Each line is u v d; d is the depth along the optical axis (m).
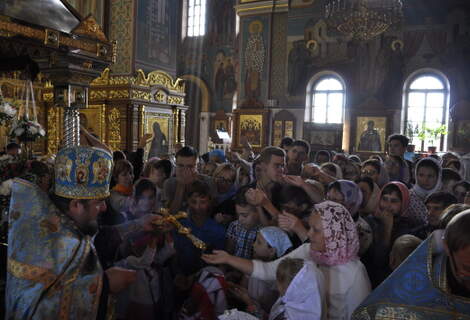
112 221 2.56
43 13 2.79
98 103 9.48
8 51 2.77
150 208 2.73
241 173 4.37
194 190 2.63
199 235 2.55
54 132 9.92
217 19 19.30
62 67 2.97
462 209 1.57
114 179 3.09
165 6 10.21
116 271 1.69
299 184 2.61
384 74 15.62
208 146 17.98
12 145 4.71
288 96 17.25
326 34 16.47
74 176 1.63
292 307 1.68
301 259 1.82
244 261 2.04
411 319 1.24
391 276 1.34
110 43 3.21
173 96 10.47
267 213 2.56
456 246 1.10
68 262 1.51
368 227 2.51
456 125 14.66
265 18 17.38
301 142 4.20
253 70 17.67
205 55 19.53
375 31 11.91
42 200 1.59
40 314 1.46
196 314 2.03
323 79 16.95
